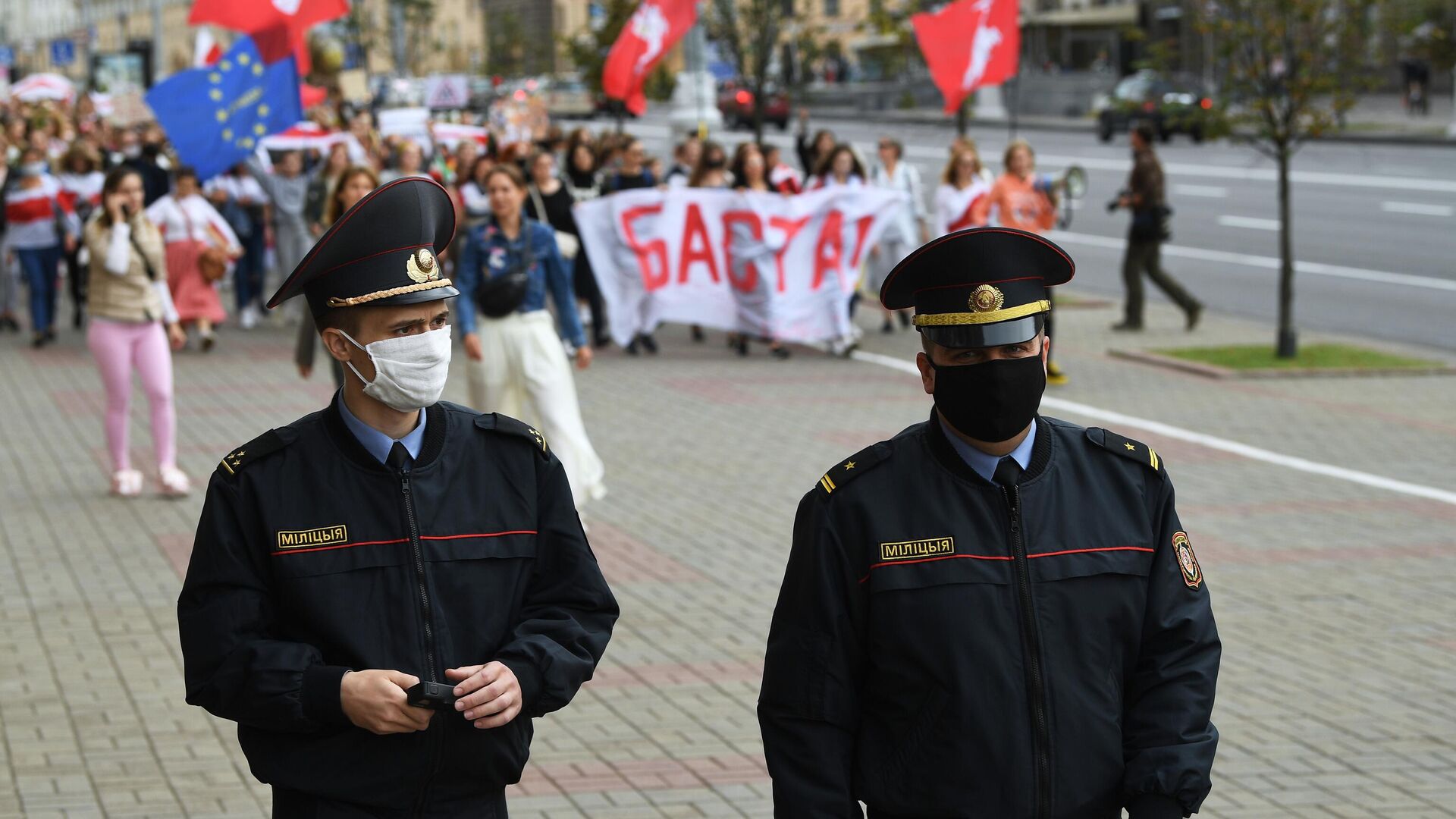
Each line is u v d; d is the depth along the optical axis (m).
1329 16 15.97
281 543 3.29
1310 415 13.74
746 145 17.50
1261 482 11.26
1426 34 38.56
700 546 9.59
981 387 3.21
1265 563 9.17
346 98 38.03
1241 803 5.83
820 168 17.95
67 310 21.44
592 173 20.12
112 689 7.02
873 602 3.27
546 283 9.34
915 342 18.34
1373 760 6.26
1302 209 29.52
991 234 3.22
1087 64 59.44
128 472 10.89
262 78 14.86
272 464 3.35
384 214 3.29
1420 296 20.84
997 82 17.81
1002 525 3.29
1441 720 6.69
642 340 17.52
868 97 59.75
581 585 3.46
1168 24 56.59
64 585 8.69
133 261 10.59
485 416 3.50
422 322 3.32
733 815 5.70
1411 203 29.58
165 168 21.70
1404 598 8.48
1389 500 10.70
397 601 3.30
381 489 3.34
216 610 3.28
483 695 3.19
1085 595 3.28
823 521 3.32
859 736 3.35
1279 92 16.23
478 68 76.69
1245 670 7.34
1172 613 3.35
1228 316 19.84
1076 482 3.36
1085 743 3.23
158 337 10.77
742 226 16.80
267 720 3.21
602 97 32.75
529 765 6.18
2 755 6.22
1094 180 35.88
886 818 3.29
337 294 3.27
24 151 17.42
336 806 3.28
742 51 26.27
